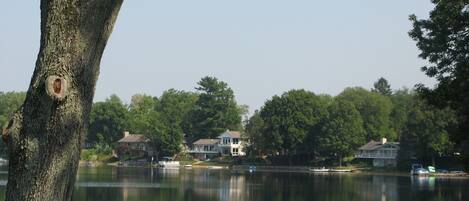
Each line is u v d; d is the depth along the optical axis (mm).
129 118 154375
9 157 4531
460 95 23031
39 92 4379
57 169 4426
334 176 95625
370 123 131625
